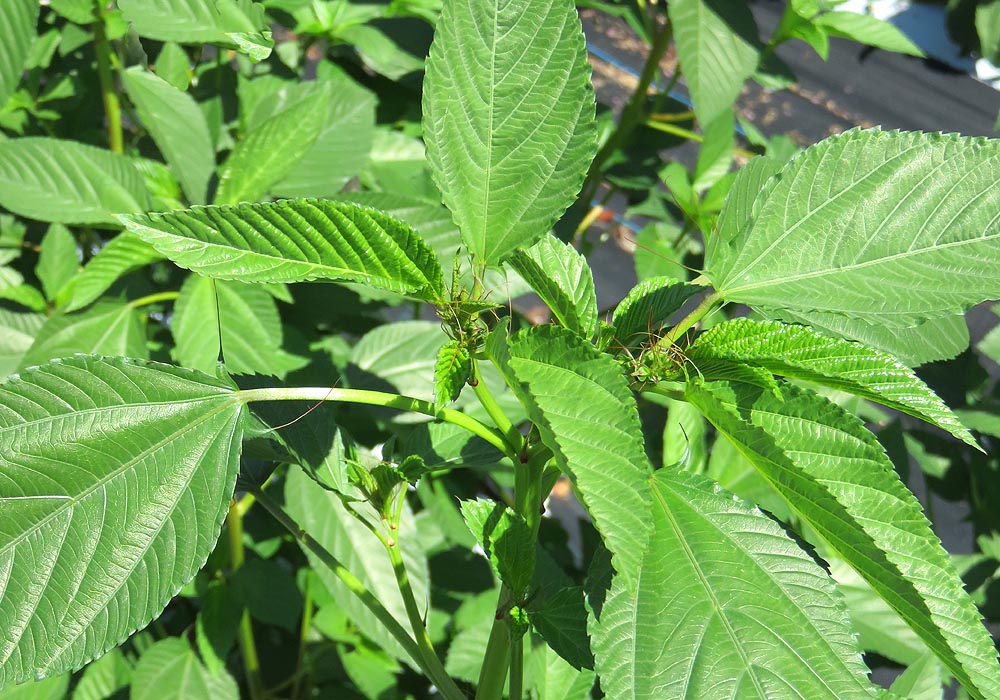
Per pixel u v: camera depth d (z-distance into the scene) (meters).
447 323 0.32
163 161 0.75
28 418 0.31
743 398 0.32
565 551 0.80
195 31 0.35
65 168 0.56
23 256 0.74
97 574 0.31
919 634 0.30
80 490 0.31
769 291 0.35
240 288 0.56
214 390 0.33
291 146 0.56
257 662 0.81
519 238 0.33
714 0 0.66
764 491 0.53
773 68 0.74
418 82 0.76
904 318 0.34
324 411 0.39
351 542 0.55
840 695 0.29
